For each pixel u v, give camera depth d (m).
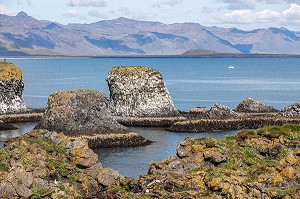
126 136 94.12
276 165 47.19
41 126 98.19
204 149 49.25
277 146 51.00
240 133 54.50
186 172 46.28
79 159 46.84
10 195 40.44
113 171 46.59
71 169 44.94
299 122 113.94
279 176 45.59
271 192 42.56
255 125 114.25
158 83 130.62
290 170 46.22
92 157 47.19
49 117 98.44
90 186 44.72
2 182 40.78
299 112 119.44
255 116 117.75
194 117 121.00
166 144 93.75
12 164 42.56
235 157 48.50
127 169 71.19
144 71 131.50
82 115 97.62
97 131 95.56
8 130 112.38
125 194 43.34
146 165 74.19
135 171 69.75
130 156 82.06
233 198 41.62
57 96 100.50
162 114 127.25
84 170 46.41
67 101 99.06
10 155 43.56
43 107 154.25
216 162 47.66
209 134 106.44
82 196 43.53
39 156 44.50
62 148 47.69
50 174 43.50
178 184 43.69
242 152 49.69
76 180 44.44
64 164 45.03
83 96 99.94
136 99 129.12
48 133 49.56
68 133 95.19
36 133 49.62
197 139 50.44
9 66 139.25
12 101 135.00
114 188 44.59
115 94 131.38
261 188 42.97
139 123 121.62
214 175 43.47
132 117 124.56
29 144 45.88
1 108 132.75
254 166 47.22
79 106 98.56
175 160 49.34
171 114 127.62
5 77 134.88
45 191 41.19
